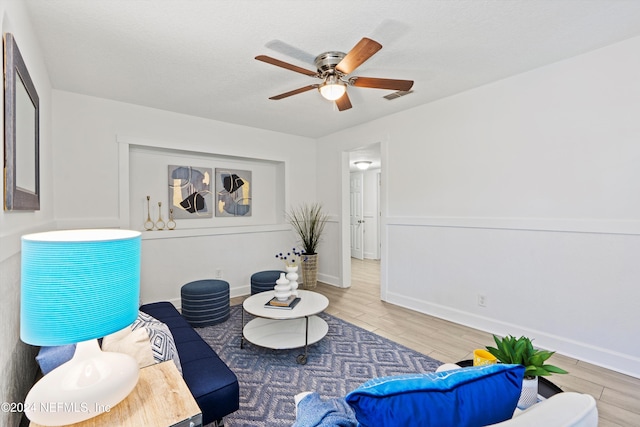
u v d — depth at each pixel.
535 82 2.54
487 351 1.38
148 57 2.29
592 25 1.93
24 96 1.50
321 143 4.90
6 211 1.17
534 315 2.59
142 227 3.65
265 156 4.43
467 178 3.02
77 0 1.65
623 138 2.14
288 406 1.85
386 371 2.23
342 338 2.77
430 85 2.86
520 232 2.66
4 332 1.09
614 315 2.20
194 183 4.06
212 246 3.94
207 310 3.05
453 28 1.95
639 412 1.77
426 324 3.10
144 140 3.38
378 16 1.82
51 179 2.73
